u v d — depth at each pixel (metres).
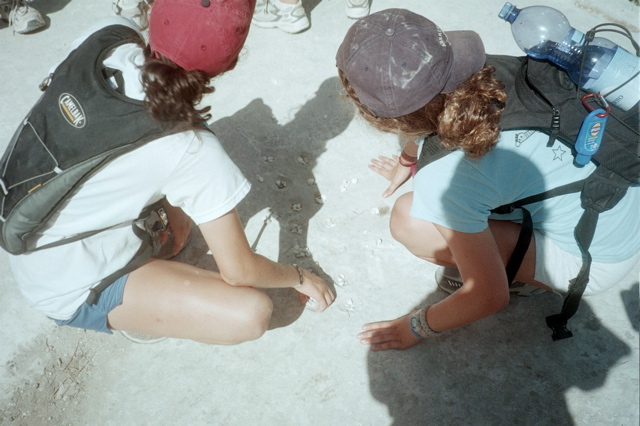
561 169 1.47
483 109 1.23
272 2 3.05
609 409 1.76
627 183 1.46
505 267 1.73
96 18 3.32
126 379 1.92
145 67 1.24
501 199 1.50
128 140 1.33
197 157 1.41
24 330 2.04
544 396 1.80
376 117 1.35
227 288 1.68
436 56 1.22
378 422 1.78
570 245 1.69
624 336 1.91
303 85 2.83
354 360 1.92
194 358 1.95
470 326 1.97
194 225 2.33
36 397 1.89
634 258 1.72
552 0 3.19
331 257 2.20
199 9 1.21
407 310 2.04
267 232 2.28
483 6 3.20
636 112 1.36
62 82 1.38
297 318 2.04
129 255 1.62
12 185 1.39
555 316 1.85
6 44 3.18
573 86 1.38
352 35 1.31
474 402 1.80
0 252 2.27
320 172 2.48
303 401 1.84
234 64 1.38
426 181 1.48
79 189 1.41
